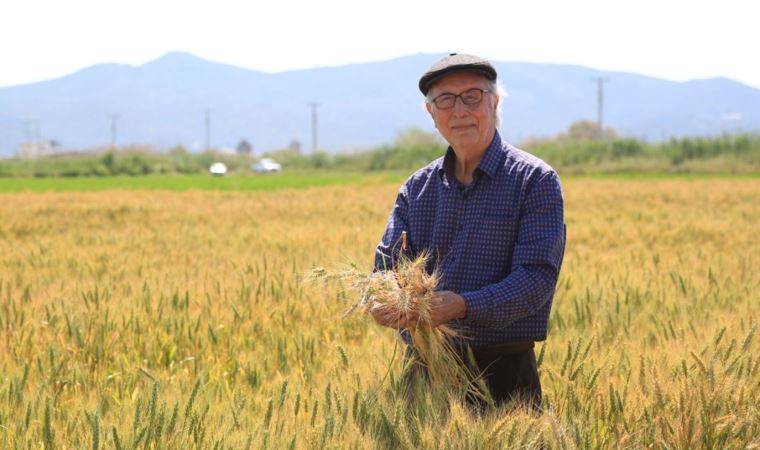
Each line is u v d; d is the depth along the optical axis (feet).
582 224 55.77
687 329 19.25
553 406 13.20
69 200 97.96
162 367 18.63
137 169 250.57
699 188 106.11
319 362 17.81
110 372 18.08
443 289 13.29
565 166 205.98
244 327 21.12
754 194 93.25
